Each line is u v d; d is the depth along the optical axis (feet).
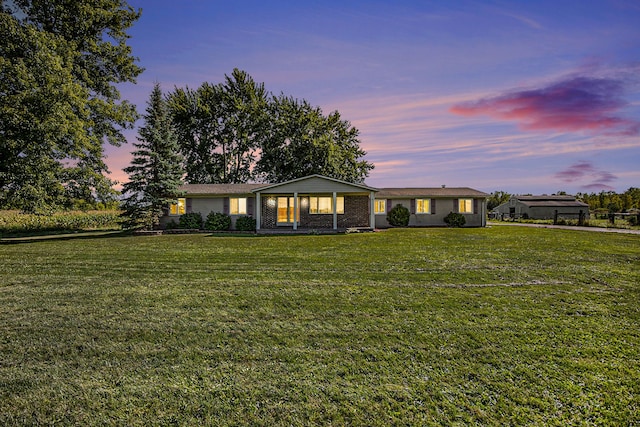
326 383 8.93
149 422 7.36
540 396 8.27
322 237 49.47
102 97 65.00
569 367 9.73
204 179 109.70
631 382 8.87
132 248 37.01
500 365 9.87
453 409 7.73
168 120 67.41
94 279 21.36
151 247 37.86
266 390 8.61
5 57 49.16
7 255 31.96
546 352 10.71
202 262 27.50
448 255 30.40
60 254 32.48
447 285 19.42
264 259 28.89
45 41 49.55
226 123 107.34
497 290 18.24
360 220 69.41
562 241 41.39
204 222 67.05
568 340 11.63
